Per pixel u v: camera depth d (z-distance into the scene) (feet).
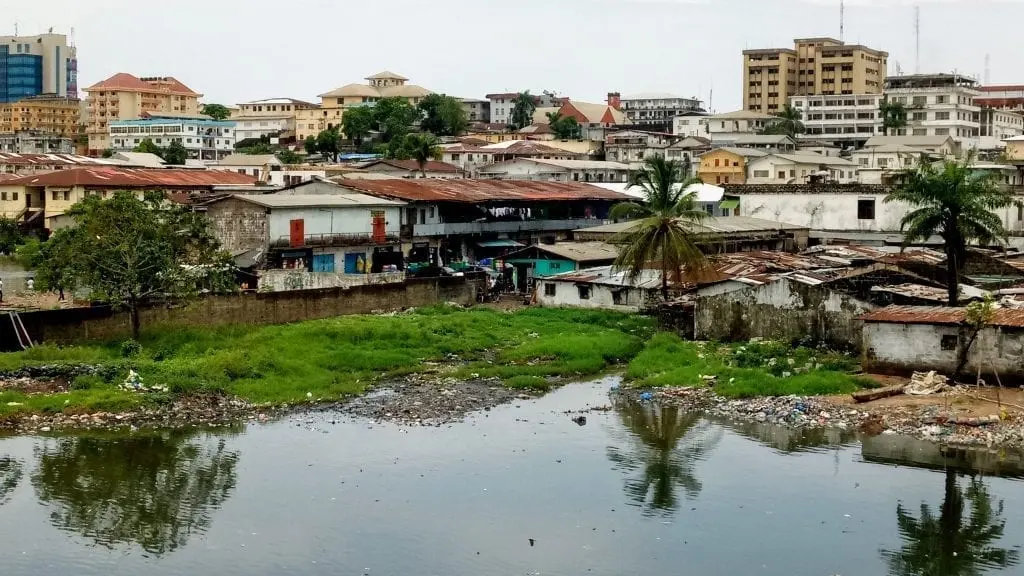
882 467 131.03
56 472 127.13
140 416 150.61
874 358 169.89
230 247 264.72
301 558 103.35
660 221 235.61
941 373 163.94
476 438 143.95
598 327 229.04
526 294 282.15
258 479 125.59
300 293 219.41
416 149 499.10
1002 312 168.86
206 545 106.32
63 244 182.39
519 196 334.44
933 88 644.69
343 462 132.36
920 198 200.13
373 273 275.80
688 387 172.96
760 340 199.52
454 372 185.47
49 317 179.01
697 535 109.91
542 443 141.79
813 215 342.23
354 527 111.04
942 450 137.28
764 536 109.70
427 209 309.83
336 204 277.44
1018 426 143.02
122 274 181.57
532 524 112.47
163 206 198.59
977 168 312.50
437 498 119.85
